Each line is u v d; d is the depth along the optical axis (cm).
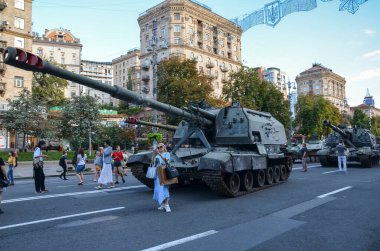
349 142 2344
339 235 610
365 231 638
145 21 6531
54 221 715
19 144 4028
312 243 562
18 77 4103
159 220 723
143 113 4788
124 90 843
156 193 822
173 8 6059
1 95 3962
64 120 3422
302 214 784
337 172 1889
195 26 6325
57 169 2380
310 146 3039
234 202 943
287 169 1483
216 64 6762
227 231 633
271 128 1396
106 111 5428
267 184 1288
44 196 1055
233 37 7162
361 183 1367
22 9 4134
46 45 8019
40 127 3188
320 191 1152
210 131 1250
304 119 5391
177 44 6044
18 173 2067
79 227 664
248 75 3962
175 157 1103
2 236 603
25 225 681
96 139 3609
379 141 4078
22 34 4106
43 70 648
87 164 2919
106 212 805
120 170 1448
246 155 1079
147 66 5303
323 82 10056
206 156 966
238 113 1251
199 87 3247
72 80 723
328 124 2206
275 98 3981
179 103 3162
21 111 3183
